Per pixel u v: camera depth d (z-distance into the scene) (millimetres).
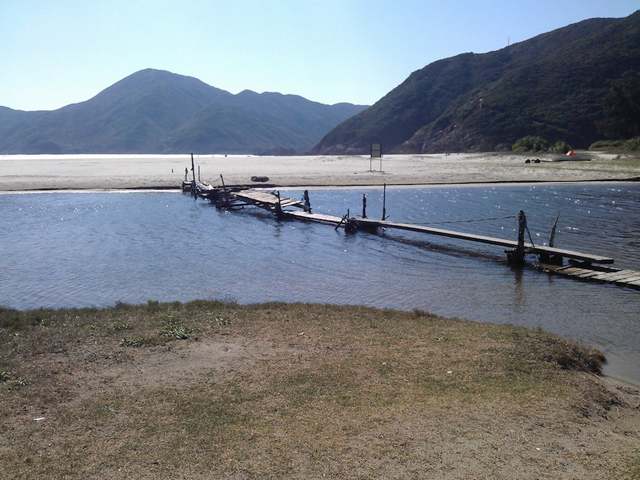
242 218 37219
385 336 11328
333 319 12781
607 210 37438
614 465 6309
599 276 18953
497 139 134375
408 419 7387
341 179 65312
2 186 57500
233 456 6410
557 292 17297
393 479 5922
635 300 16172
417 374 9062
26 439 6844
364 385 8586
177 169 94312
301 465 6203
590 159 88812
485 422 7344
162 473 6051
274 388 8461
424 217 36344
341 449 6559
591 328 13320
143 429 7109
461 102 179500
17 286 18141
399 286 18250
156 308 13852
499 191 51625
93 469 6141
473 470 6121
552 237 22703
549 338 11344
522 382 8805
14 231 30359
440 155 130875
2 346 10539
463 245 26734
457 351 10273
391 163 105250
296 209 41812
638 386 9445
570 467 6250
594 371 10094
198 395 8211
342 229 32375
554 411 7773
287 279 19328
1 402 7945
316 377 8914
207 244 26656
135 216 37312
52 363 9656
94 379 8930
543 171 69625
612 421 7719
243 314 13180
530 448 6676
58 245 26031
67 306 15758
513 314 14688
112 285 18344
